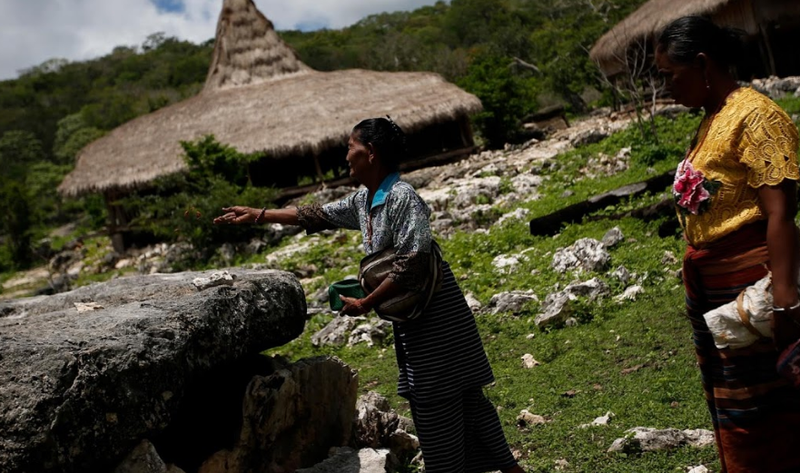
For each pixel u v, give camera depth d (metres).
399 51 72.75
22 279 26.42
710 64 3.01
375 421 4.68
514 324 7.55
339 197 19.19
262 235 16.91
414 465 4.51
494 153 21.23
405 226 3.46
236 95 24.81
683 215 3.13
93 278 20.86
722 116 2.96
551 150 18.38
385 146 3.60
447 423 3.57
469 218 13.19
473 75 25.70
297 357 8.10
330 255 13.37
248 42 26.05
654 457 4.20
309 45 97.56
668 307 6.94
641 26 24.25
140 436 3.25
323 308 9.83
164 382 3.36
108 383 3.13
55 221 51.59
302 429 4.21
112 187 22.70
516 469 3.76
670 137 14.96
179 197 17.73
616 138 16.12
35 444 2.89
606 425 4.72
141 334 3.37
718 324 2.94
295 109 23.47
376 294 3.48
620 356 6.05
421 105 23.67
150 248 22.75
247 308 3.97
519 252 10.45
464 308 3.65
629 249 8.91
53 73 122.50
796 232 2.81
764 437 2.95
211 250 16.88
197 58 112.31
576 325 7.13
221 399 4.02
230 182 19.23
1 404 2.91
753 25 21.89
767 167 2.80
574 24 40.41
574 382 5.72
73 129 82.44
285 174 24.75
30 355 3.07
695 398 4.91
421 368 3.55
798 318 2.78
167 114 24.89
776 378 2.91
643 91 21.47
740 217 2.95
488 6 97.12
